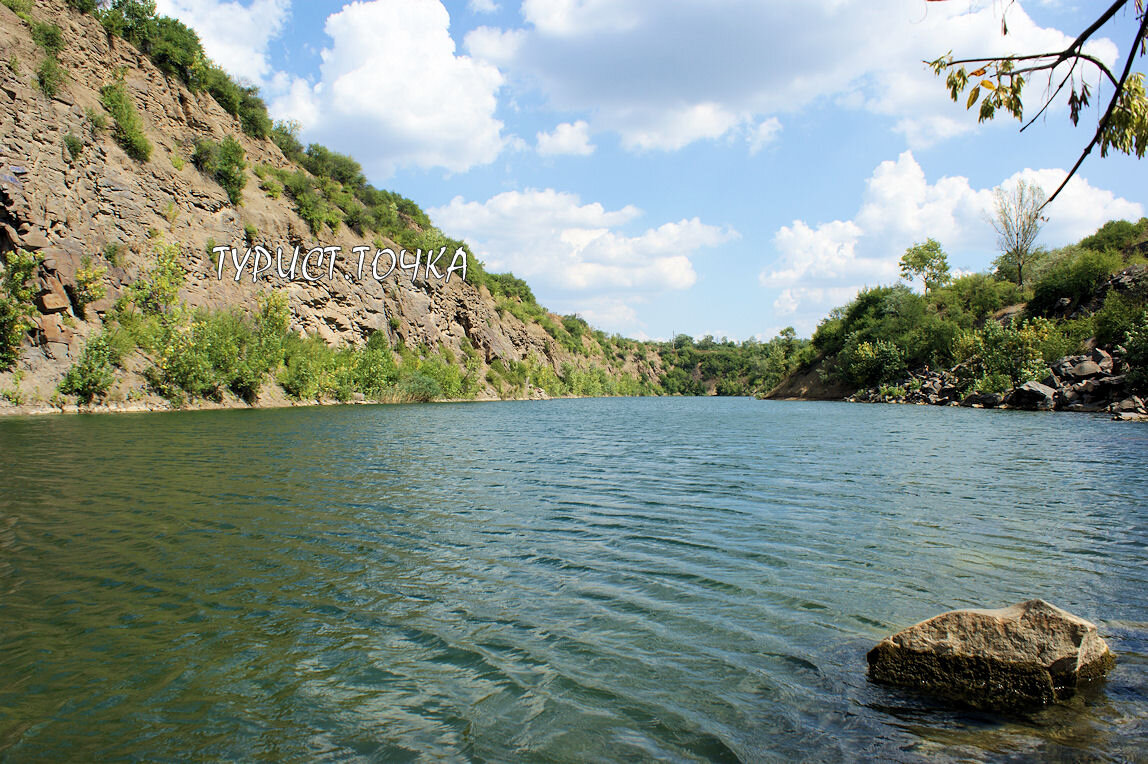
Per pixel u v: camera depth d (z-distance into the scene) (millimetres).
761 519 10117
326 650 5266
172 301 41938
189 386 40031
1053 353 46594
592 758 3773
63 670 4848
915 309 71938
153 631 5578
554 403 84812
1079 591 6668
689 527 9562
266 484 12789
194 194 50469
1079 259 53844
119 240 40438
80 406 32594
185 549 8039
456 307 89938
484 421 37219
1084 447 20203
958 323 65375
